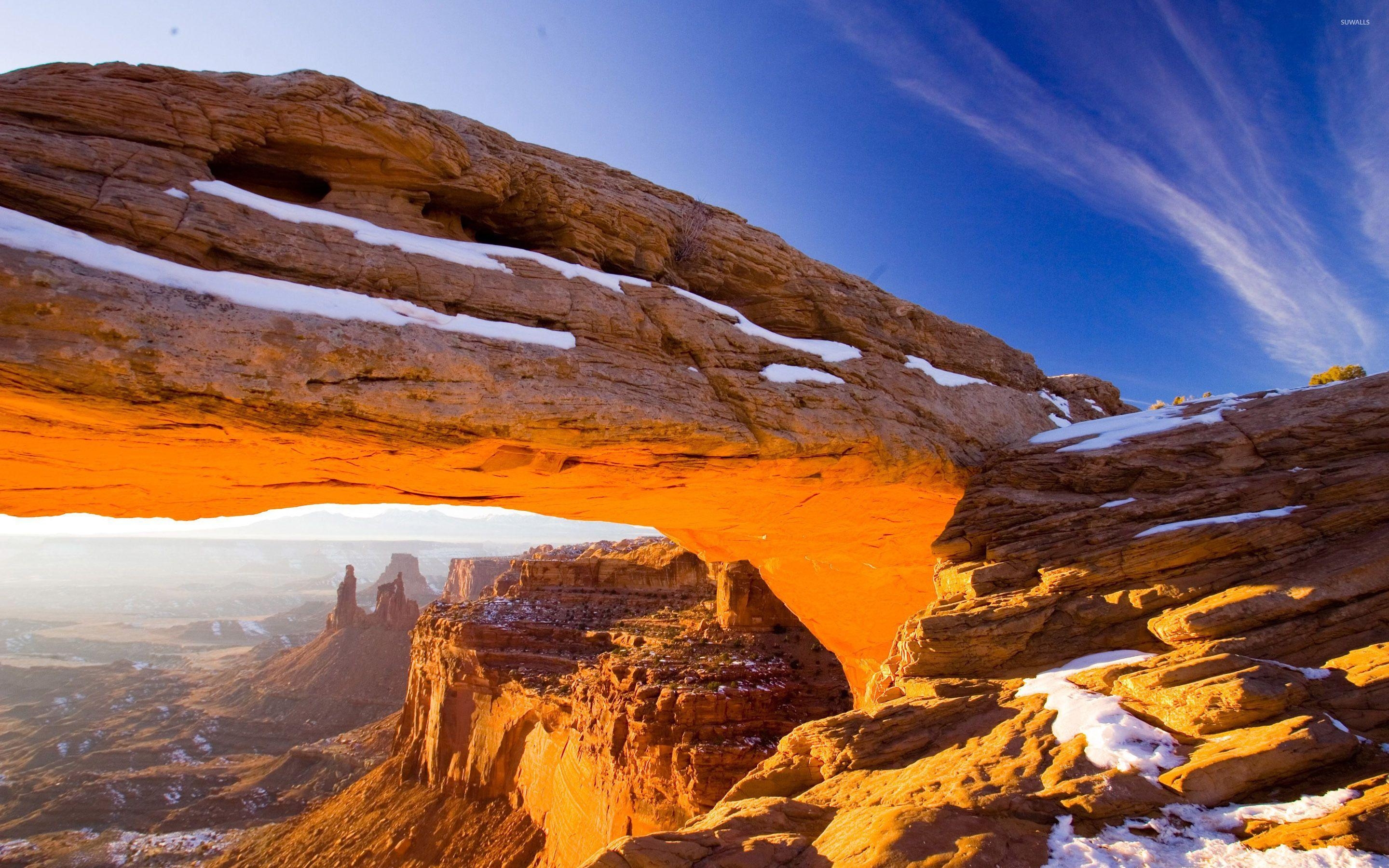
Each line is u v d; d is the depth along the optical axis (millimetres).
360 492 12008
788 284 16031
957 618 11023
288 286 8992
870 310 16859
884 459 13984
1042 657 10375
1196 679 8102
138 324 7695
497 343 10195
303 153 10578
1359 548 9719
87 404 7719
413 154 11062
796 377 13625
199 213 8914
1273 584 9383
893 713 9812
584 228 13109
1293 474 11672
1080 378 22172
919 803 7184
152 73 9445
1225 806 6516
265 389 8242
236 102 9812
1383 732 7039
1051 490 14211
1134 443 14250
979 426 16672
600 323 11609
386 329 9305
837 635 23422
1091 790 6820
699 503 14773
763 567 22859
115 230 8391
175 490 11148
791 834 7465
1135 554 10992
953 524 14203
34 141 8258
